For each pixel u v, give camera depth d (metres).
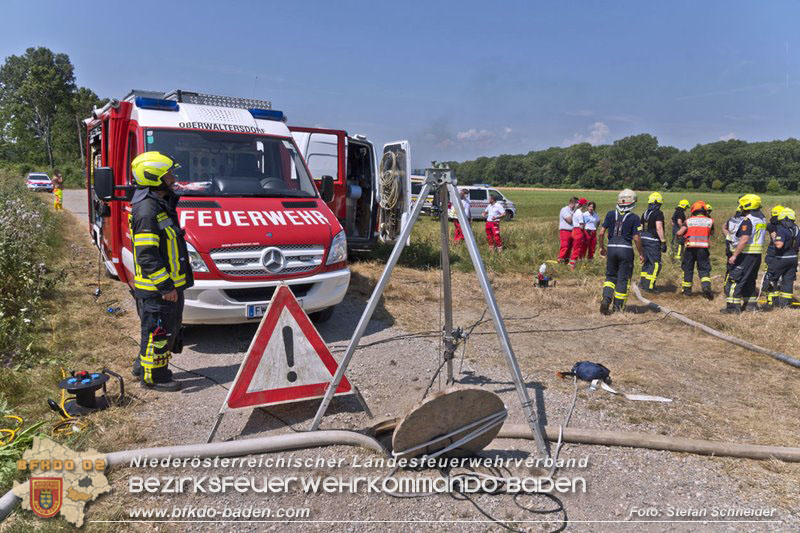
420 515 3.26
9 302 6.43
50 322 6.32
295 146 7.49
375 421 4.17
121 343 5.99
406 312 7.95
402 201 10.20
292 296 4.18
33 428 3.74
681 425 4.45
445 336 4.80
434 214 4.51
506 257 12.59
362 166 11.71
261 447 3.85
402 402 4.79
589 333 7.26
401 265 11.74
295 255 6.01
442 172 3.97
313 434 3.96
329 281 6.25
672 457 3.94
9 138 85.88
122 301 7.74
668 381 5.50
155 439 4.02
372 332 6.86
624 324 7.77
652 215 9.98
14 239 8.78
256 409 4.59
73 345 5.76
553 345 6.66
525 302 9.00
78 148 83.69
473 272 11.35
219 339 6.35
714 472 3.75
